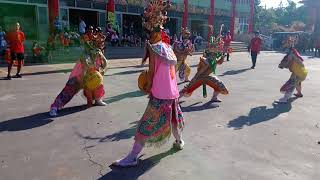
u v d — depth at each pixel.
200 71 8.77
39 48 16.41
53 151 5.34
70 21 24.22
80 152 5.31
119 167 4.80
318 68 17.78
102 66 8.08
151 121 4.84
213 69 8.69
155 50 4.77
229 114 7.60
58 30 18.00
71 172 4.65
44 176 4.53
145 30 4.95
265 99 9.26
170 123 4.93
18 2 20.94
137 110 7.74
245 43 34.06
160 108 4.84
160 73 4.83
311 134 6.29
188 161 5.03
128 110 7.73
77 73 7.71
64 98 7.44
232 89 10.73
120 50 21.83
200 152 5.35
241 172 4.69
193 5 32.75
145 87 4.95
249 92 10.25
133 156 4.85
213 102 8.73
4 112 7.45
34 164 4.88
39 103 8.28
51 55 16.61
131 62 17.58
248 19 40.62
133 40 25.08
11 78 11.77
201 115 7.48
